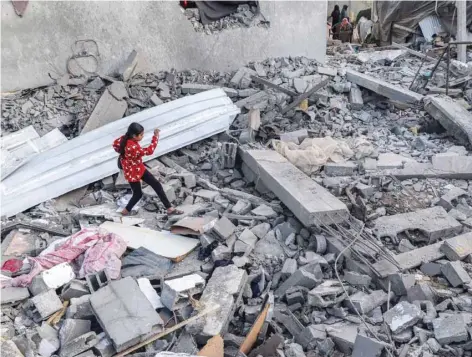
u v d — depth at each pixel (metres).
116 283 5.05
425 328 4.74
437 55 14.14
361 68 13.40
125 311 4.68
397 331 4.64
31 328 4.86
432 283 5.36
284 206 6.86
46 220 6.99
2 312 5.06
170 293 4.92
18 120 8.95
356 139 8.92
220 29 11.34
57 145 8.35
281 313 5.12
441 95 10.34
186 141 8.80
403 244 6.00
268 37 11.98
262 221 6.59
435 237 6.15
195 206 7.11
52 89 9.51
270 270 5.77
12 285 5.40
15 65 9.29
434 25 16.61
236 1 11.70
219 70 11.53
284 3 11.91
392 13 17.50
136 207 7.29
